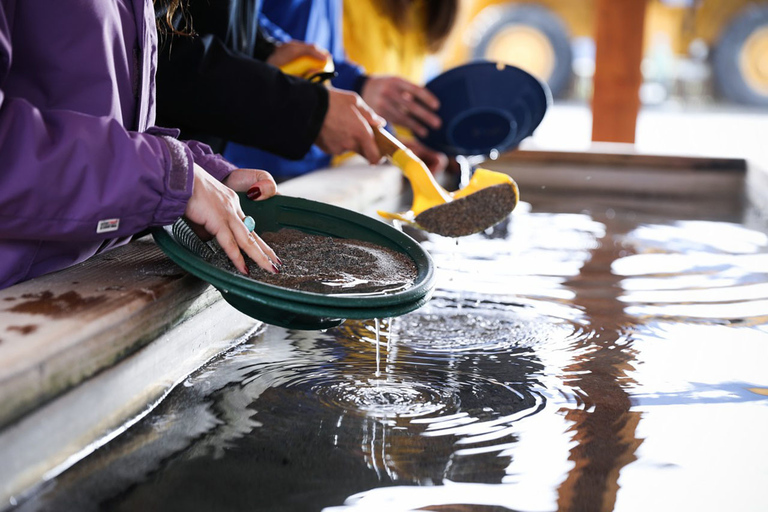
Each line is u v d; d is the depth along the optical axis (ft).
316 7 9.63
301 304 3.59
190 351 4.28
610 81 15.33
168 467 3.31
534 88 8.46
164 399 3.97
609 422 3.87
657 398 4.18
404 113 8.67
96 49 3.97
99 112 4.00
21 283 3.84
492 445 3.60
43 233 3.59
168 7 5.07
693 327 5.38
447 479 3.29
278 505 3.07
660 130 24.35
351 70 9.09
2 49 3.37
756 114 29.25
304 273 4.09
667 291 6.25
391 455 3.48
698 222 8.89
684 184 10.60
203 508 3.03
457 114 8.56
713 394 4.24
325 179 8.13
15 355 2.98
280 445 3.54
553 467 3.42
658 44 30.50
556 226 8.57
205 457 3.41
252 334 4.99
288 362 4.55
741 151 19.19
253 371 4.39
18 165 3.39
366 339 4.99
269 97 6.34
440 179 10.28
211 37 6.29
